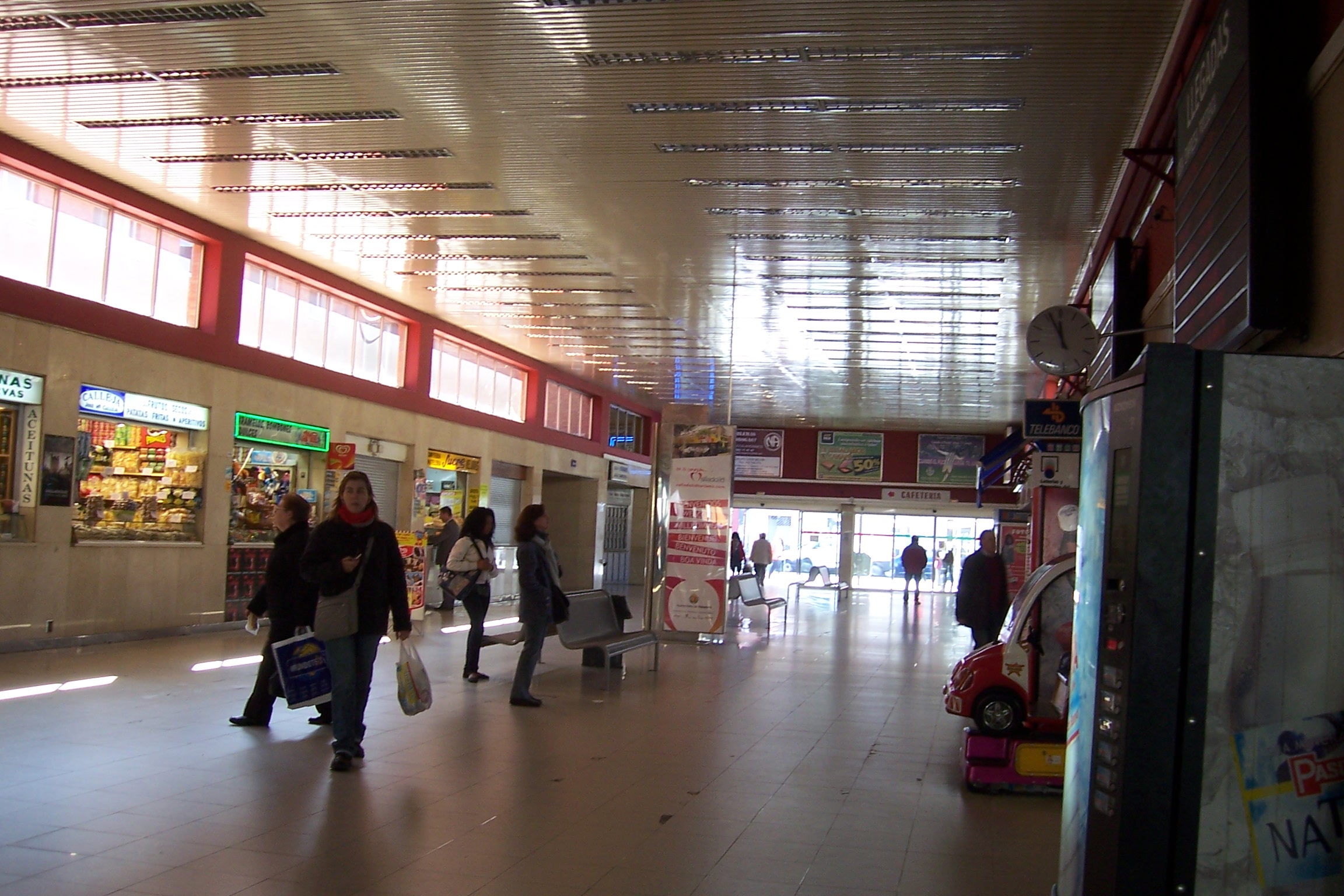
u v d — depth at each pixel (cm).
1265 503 358
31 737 788
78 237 1393
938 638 2022
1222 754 352
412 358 2178
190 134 1214
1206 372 361
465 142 1186
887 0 812
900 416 3566
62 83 1083
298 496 872
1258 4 596
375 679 1153
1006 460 2812
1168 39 851
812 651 1678
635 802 669
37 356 1303
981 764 732
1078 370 1195
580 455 3042
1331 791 353
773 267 1655
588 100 1047
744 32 882
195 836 561
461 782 702
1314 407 360
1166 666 354
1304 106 583
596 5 852
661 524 1762
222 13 908
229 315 1631
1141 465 360
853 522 4141
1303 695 354
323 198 1437
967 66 921
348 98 1082
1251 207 585
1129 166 1119
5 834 554
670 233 1503
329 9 887
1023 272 1591
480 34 919
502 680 1194
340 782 688
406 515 2177
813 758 828
